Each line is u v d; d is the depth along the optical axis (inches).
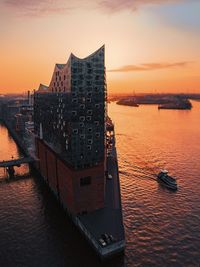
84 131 3353.8
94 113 3380.9
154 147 7716.5
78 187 3376.0
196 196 4261.8
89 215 3395.7
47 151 4655.5
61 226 3435.0
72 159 3321.9
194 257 2834.6
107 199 3848.4
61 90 3597.4
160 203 4013.3
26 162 5703.7
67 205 3688.5
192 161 6230.3
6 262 2751.0
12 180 5241.1
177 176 5182.1
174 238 3149.6
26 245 3031.5
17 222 3540.8
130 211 3762.3
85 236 3105.3
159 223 3464.6
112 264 2701.8
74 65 3154.5
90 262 2733.8
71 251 2913.4
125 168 5674.2
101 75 3346.5
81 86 3243.1
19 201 4220.0
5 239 3149.6
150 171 5472.4
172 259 2797.7
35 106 5693.9
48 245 3021.7
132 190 4478.3
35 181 5187.0
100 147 3494.1
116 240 2795.3
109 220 3250.5
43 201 4215.1
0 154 7416.3
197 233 3257.9
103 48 3294.8
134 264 2711.6
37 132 5634.8
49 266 2682.1
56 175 4156.0
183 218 3595.0
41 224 3486.7
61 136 3737.7
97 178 3496.6
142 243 3043.8
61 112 3649.1
